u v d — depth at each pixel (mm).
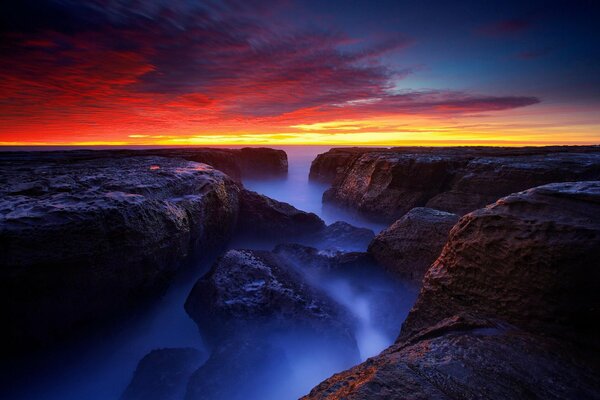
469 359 3182
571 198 4039
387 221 17375
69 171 10930
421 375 2936
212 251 12477
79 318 6398
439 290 5090
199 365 6469
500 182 14234
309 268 9891
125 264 6871
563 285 3578
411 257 9047
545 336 3619
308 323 6875
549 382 2867
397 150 28719
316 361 6402
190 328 8953
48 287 5887
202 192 11742
